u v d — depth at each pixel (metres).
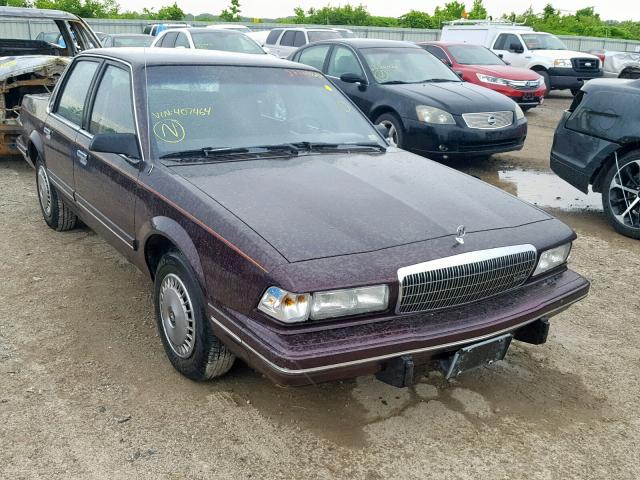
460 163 9.09
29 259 4.94
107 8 35.03
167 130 3.67
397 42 9.71
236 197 3.11
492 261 2.93
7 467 2.68
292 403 3.22
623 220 6.11
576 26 36.25
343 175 3.52
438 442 2.98
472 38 18.27
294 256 2.65
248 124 3.89
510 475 2.79
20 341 3.70
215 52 4.46
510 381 3.54
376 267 2.68
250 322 2.69
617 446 3.02
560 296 3.21
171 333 3.36
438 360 2.93
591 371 3.69
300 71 4.50
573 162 6.46
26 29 13.04
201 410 3.13
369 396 3.33
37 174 5.62
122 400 3.18
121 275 4.70
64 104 4.98
